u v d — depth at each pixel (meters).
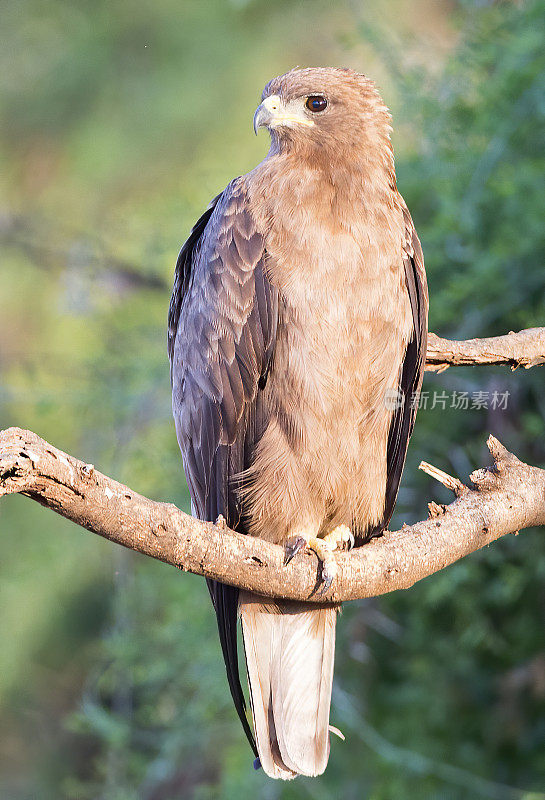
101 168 14.91
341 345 6.93
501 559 9.57
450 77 10.06
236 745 11.18
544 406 9.34
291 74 7.45
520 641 10.00
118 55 14.80
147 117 14.70
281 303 6.99
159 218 13.09
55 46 15.02
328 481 7.21
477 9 10.09
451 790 10.20
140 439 11.92
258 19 14.49
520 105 9.24
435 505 6.31
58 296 14.48
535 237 8.91
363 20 10.75
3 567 13.07
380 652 10.78
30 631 13.79
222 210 7.32
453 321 9.97
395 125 10.69
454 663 10.22
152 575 11.84
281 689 7.02
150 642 11.49
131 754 11.27
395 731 10.52
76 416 13.29
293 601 7.01
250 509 7.31
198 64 14.58
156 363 11.91
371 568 6.10
